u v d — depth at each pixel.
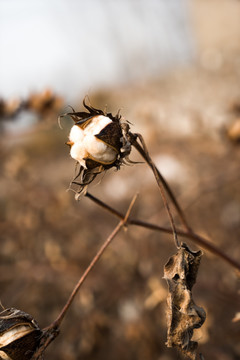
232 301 2.59
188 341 1.18
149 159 1.27
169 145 3.55
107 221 3.59
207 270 2.90
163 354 2.85
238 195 3.63
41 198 3.48
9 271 3.18
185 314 1.18
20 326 1.23
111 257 3.15
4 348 1.21
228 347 2.48
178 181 3.66
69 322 3.15
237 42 8.74
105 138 1.23
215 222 3.43
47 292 3.32
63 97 2.91
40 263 3.13
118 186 4.03
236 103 2.74
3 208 3.63
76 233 3.44
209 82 6.86
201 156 3.42
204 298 2.62
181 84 7.30
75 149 1.24
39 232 3.41
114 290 3.02
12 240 3.39
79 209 3.79
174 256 1.22
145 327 2.86
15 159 3.66
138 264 3.05
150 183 3.90
